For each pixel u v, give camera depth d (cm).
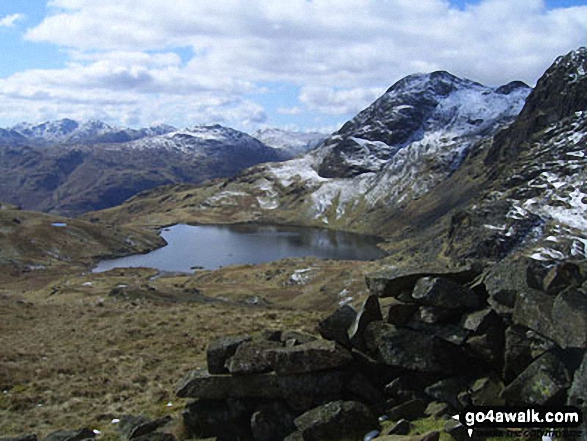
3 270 19988
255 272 18850
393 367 1706
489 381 1466
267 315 4719
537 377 1329
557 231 18838
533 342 1417
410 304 1739
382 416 1573
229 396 1788
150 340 3903
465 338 1559
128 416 2188
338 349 1712
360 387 1673
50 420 2303
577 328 1276
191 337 3909
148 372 3048
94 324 4822
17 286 17025
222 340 1934
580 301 1334
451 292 1636
